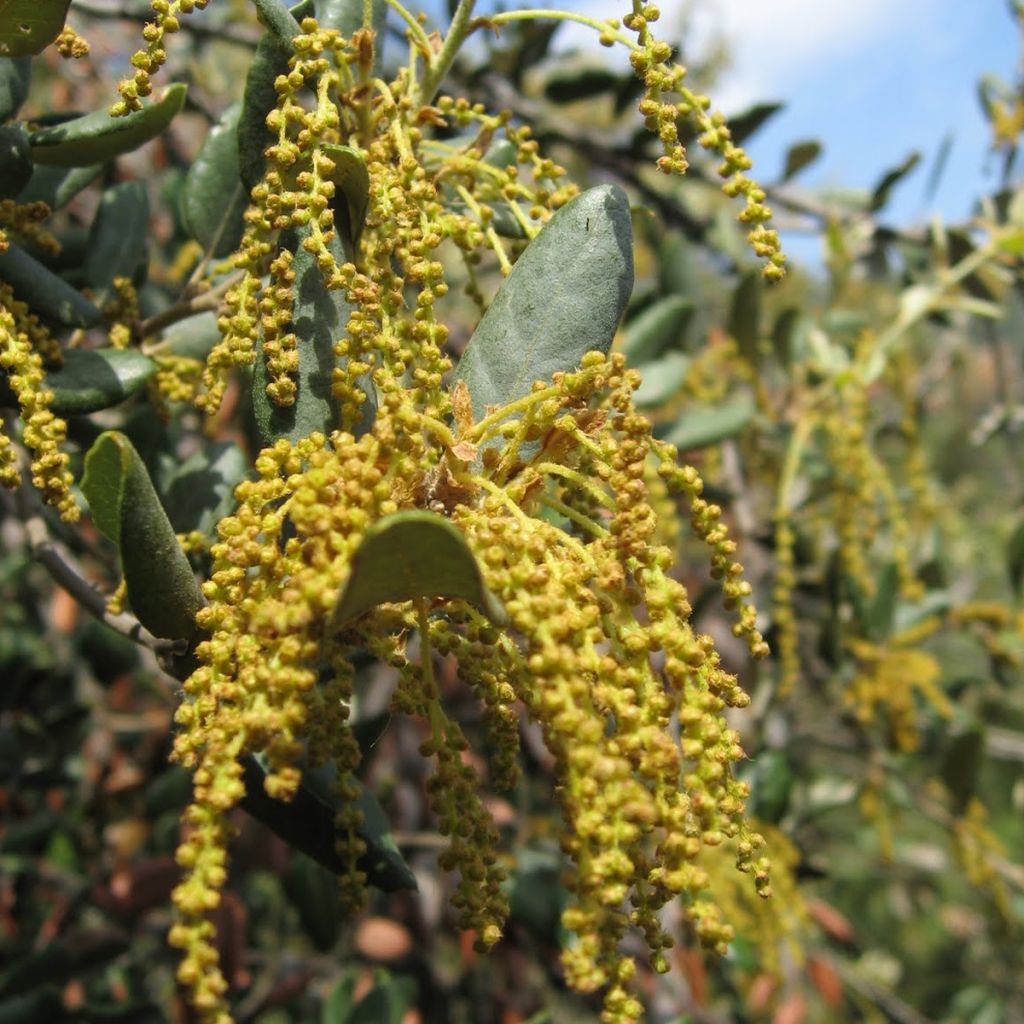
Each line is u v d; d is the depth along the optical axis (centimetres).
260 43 18
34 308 19
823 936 44
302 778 17
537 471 15
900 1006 41
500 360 17
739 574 15
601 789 13
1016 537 40
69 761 39
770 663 38
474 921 14
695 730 13
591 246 17
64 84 44
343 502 14
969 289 39
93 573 32
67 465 22
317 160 16
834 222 36
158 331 21
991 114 39
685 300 30
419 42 19
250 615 14
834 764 44
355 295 15
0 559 44
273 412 17
